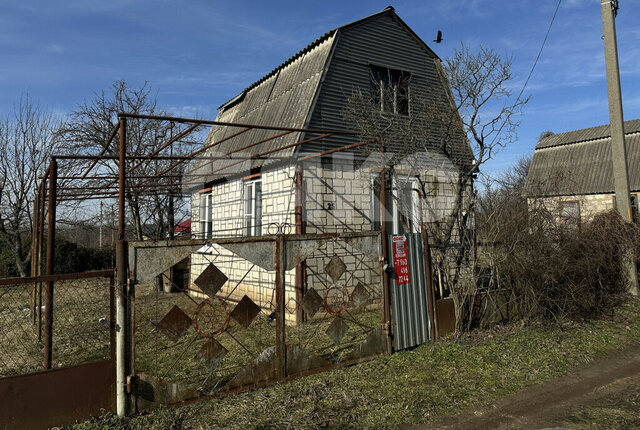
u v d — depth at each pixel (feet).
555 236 23.08
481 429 11.62
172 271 41.39
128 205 45.62
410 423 11.96
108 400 11.75
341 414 12.37
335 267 16.81
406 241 18.84
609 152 67.87
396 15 33.81
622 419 12.05
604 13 31.45
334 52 30.19
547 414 12.49
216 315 27.48
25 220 51.03
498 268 21.42
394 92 29.81
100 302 32.30
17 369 17.26
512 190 22.59
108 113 51.42
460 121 25.50
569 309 22.77
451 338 19.53
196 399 12.94
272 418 12.06
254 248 14.32
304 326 23.86
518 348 18.28
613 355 17.89
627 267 28.58
